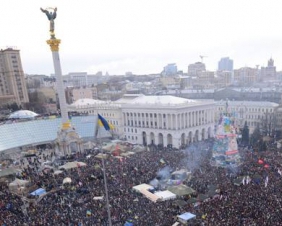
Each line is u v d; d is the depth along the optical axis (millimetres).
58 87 92625
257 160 66438
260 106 144250
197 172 58969
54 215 39656
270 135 117312
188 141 110938
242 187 47750
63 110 93812
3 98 171750
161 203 43188
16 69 184500
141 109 118125
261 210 37844
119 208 41000
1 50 181875
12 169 66312
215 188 48344
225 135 66812
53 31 88688
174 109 105312
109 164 67375
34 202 46688
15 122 102688
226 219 35781
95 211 40344
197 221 36219
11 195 50438
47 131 104812
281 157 68500
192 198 45094
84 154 84562
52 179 58188
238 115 150750
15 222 38062
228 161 65562
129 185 52312
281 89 195250
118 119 128000
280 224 33781
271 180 50281
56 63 90875
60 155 89375
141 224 35625
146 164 66375
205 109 118250
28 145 98438
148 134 116625
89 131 110875
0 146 90750
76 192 50031
